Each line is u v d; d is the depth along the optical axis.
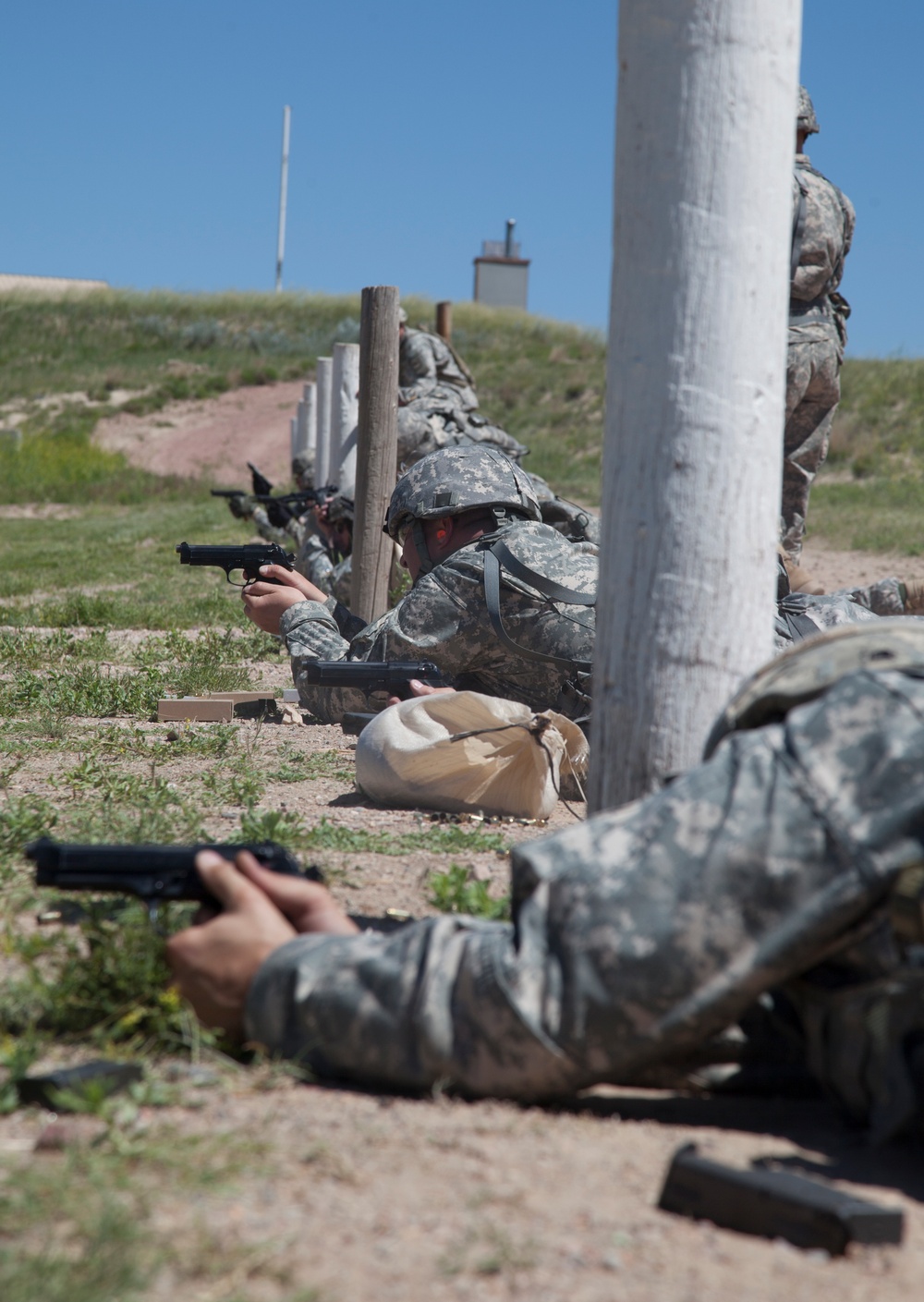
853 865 1.79
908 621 2.17
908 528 18.09
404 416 10.31
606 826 1.95
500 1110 2.02
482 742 4.30
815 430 7.43
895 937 1.78
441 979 2.01
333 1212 1.70
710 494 2.52
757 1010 2.11
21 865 3.46
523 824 4.27
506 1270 1.58
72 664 7.86
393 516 5.05
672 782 2.24
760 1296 1.54
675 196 2.48
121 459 33.28
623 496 2.58
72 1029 2.33
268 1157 1.85
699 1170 1.75
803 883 1.80
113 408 37.25
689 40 2.46
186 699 6.55
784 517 7.57
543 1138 1.95
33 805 4.00
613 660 2.62
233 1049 2.24
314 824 4.12
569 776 4.52
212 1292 1.50
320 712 5.88
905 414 27.53
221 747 5.39
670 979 1.83
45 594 12.91
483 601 4.78
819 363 7.14
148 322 43.88
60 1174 1.76
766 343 2.54
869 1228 1.66
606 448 2.63
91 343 42.66
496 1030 1.94
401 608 4.95
